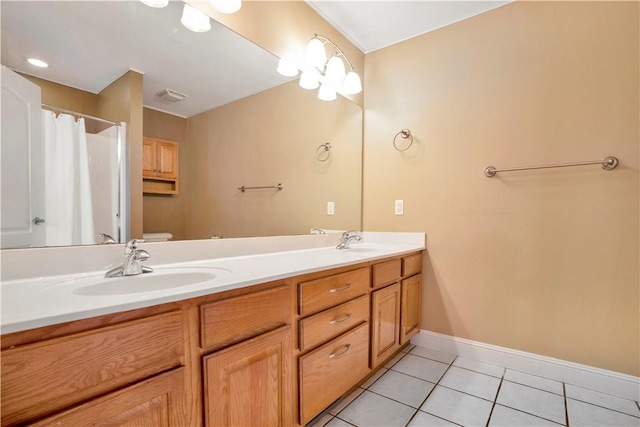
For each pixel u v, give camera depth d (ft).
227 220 5.28
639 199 5.23
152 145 4.34
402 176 7.73
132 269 3.64
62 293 2.75
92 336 2.27
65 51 3.53
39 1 3.36
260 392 3.47
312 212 6.90
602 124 5.51
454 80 7.02
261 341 3.47
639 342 5.24
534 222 6.14
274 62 5.98
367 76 8.30
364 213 8.30
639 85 5.23
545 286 6.03
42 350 2.06
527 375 6.05
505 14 6.44
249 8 5.47
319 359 4.25
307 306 4.09
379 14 6.79
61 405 2.13
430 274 7.34
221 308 3.09
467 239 6.87
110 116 3.91
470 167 6.82
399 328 6.41
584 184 5.67
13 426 1.95
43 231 3.35
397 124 7.81
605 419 4.72
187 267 4.25
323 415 4.78
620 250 5.38
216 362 3.02
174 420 2.72
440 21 7.02
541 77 6.06
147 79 4.28
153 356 2.61
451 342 7.06
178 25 4.57
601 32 5.54
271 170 6.06
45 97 3.38
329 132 7.36
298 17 6.35
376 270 5.55
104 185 3.85
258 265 4.33
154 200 4.35
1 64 3.10
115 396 2.36
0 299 2.50
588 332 5.64
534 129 6.12
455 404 5.08
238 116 5.42
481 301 6.72
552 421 4.67
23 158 3.22
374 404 5.08
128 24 4.09
